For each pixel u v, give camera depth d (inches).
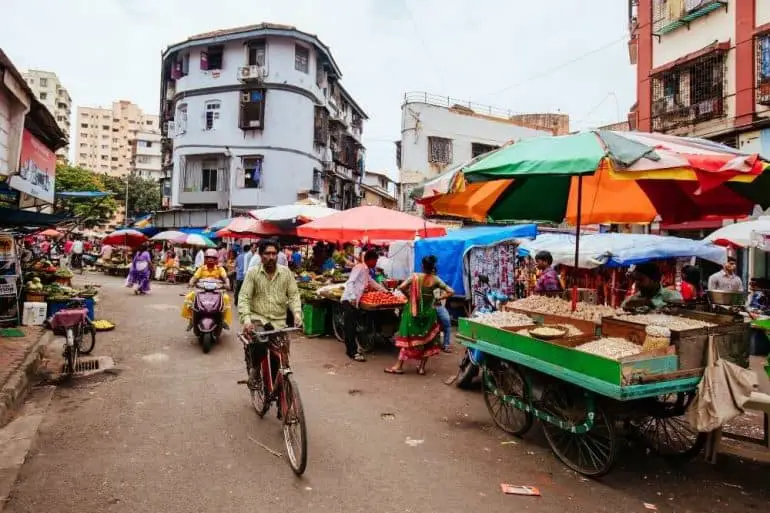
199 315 371.9
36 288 442.0
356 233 409.4
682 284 364.2
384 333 382.6
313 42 1257.4
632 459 192.7
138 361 330.0
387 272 599.8
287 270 220.5
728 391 159.9
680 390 162.2
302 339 421.1
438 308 380.5
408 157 1186.0
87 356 339.6
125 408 235.1
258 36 1211.2
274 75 1218.6
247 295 212.2
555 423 186.1
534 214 287.9
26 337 364.2
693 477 177.9
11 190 387.9
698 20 616.1
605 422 169.6
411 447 198.1
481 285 336.5
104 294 704.4
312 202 724.0
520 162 176.6
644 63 687.7
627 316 192.5
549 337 182.7
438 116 1198.3
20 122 268.1
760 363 329.1
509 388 212.5
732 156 150.0
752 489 169.0
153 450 187.8
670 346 163.2
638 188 253.1
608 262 419.5
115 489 157.5
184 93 1274.6
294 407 175.6
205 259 405.1
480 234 501.7
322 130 1333.7
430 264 313.4
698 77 611.2
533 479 173.5
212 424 216.2
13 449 184.7
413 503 153.9
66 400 246.2
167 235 948.6
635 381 154.5
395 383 292.7
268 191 1223.5
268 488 160.7
